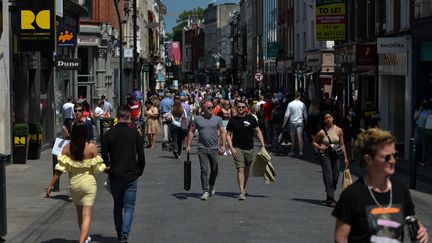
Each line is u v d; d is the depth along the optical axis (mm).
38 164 22234
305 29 53906
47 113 29016
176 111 25078
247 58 104500
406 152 25141
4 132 21750
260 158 15125
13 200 15000
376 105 30016
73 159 10109
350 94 37906
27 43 23312
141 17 77812
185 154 27094
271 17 77625
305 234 11594
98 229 12109
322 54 45594
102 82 45281
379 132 5277
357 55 28906
